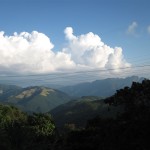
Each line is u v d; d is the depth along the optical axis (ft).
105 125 137.18
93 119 173.47
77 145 157.28
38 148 228.63
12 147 213.66
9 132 222.28
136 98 135.54
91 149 151.12
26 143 225.97
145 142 115.55
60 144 195.52
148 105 131.34
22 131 226.99
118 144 121.70
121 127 124.26
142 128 117.70
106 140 128.88
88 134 166.30
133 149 116.67
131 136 119.03
